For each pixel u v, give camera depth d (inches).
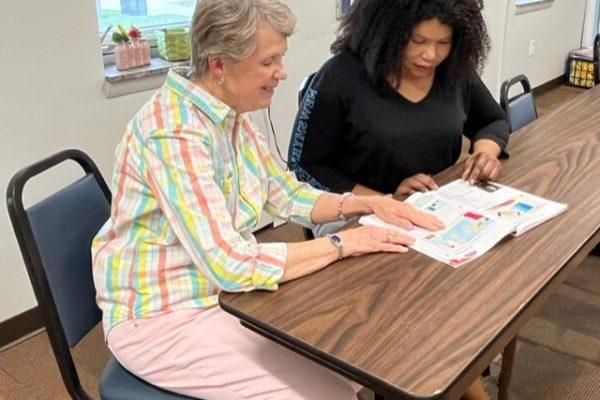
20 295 91.1
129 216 49.6
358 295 44.6
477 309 42.3
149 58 102.3
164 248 49.9
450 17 62.7
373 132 68.5
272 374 47.2
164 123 47.2
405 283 45.8
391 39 64.7
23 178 48.6
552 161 70.0
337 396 46.7
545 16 207.9
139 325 49.9
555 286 47.4
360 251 49.7
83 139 93.5
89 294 55.3
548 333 88.4
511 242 51.4
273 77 47.9
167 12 114.7
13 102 84.0
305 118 70.5
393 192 72.5
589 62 222.1
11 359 88.0
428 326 40.6
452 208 57.6
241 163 53.3
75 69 89.7
